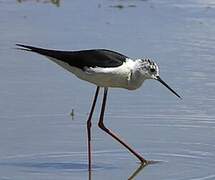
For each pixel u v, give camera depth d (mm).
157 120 13562
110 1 20438
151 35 17703
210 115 13727
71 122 13406
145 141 12750
